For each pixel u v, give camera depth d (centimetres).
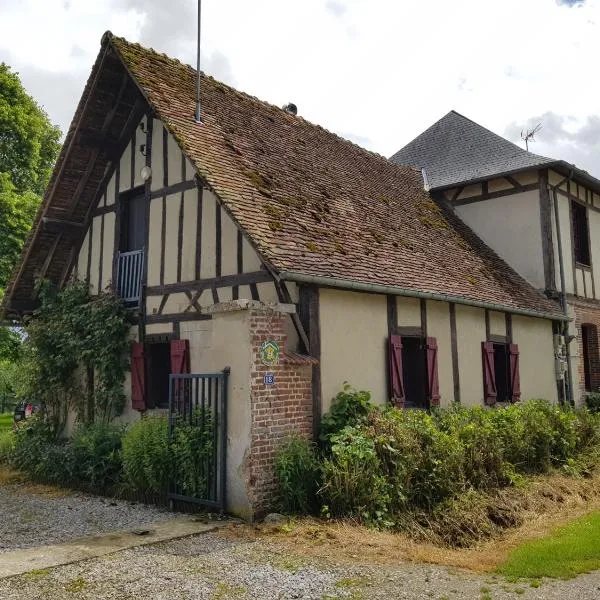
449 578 470
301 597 430
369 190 1217
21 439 1094
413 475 672
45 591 441
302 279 703
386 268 891
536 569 486
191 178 909
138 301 977
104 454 844
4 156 1805
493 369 1107
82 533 611
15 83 1806
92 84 976
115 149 1060
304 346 743
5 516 696
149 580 463
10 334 1638
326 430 731
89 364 1052
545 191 1342
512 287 1230
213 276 852
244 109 1145
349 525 604
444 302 1009
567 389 1319
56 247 1141
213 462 671
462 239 1318
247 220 749
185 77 1077
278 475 648
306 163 1111
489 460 761
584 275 1442
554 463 904
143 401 952
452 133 1664
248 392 651
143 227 1027
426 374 947
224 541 565
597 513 678
